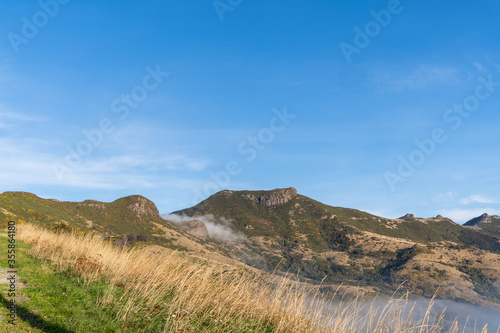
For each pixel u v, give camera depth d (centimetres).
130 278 837
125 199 15425
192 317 635
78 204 12825
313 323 625
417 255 17175
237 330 614
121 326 573
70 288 728
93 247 1105
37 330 528
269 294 738
